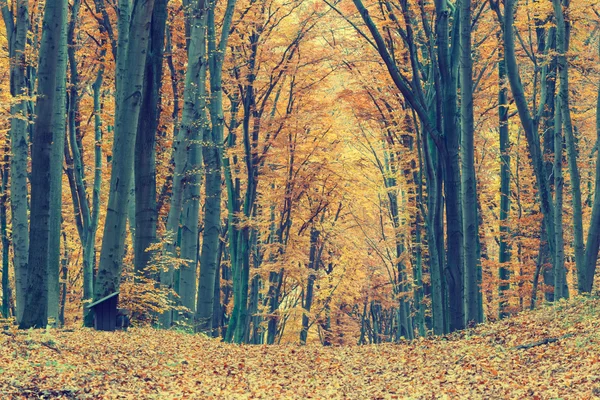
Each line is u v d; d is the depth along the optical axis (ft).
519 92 62.64
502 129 85.30
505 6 60.34
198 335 62.54
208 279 73.10
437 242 72.08
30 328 47.01
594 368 33.32
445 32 63.00
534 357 40.19
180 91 84.84
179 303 72.64
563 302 56.80
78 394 30.86
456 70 63.82
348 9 86.79
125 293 57.67
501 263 83.71
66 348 41.73
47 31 50.14
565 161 86.28
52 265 58.39
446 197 63.41
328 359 51.16
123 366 39.17
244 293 82.84
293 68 85.46
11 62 59.72
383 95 84.74
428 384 36.50
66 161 83.66
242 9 82.38
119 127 55.62
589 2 65.92
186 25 75.87
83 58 85.76
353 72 85.35
